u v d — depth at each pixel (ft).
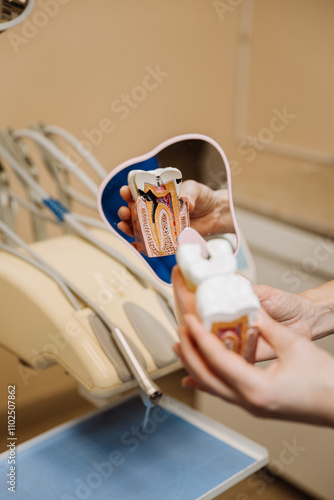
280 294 2.02
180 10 3.97
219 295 1.33
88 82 3.73
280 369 1.30
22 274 2.25
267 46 4.42
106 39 3.70
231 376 1.25
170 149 1.69
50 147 2.53
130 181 1.67
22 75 3.43
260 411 1.28
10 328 2.32
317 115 4.75
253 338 1.38
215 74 4.34
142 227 1.70
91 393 2.09
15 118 3.49
